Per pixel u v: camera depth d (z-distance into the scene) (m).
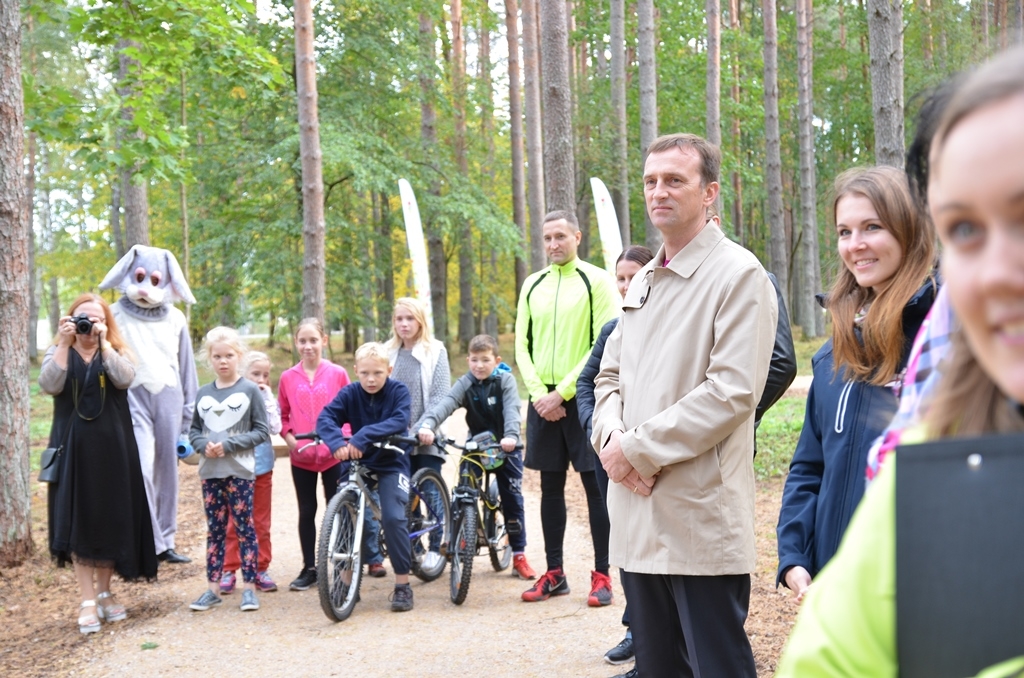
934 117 0.97
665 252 3.10
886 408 2.19
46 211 31.19
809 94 25.36
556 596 5.50
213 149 18.77
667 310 2.96
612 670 4.25
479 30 29.64
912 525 0.69
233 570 5.91
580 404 4.17
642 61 17.38
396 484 5.51
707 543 2.79
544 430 5.31
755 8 33.94
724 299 2.81
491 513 6.06
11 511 6.38
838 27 32.44
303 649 4.74
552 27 11.02
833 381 2.37
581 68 28.05
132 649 4.80
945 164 0.63
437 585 6.02
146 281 6.62
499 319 35.59
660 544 2.84
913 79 22.20
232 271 18.67
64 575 6.19
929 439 0.77
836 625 0.73
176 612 5.46
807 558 2.35
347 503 5.38
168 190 19.20
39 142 25.27
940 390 0.79
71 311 5.16
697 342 2.86
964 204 0.61
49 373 5.04
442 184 21.88
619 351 3.23
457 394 5.83
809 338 25.97
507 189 29.20
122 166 8.71
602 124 22.41
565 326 5.23
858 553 0.74
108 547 5.05
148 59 8.90
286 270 18.55
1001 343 0.62
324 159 17.25
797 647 0.76
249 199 18.91
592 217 30.73
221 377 5.68
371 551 5.84
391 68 19.17
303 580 5.95
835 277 2.59
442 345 6.28
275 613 5.41
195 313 18.86
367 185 17.78
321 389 6.01
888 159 8.04
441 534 6.11
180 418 6.84
